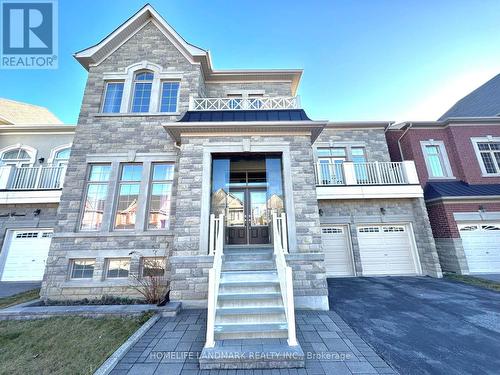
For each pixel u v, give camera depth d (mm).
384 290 7336
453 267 9477
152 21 9469
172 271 5727
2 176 9953
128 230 7176
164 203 7609
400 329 4469
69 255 6875
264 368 3215
